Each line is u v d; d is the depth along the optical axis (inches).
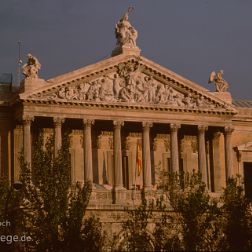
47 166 7347.4
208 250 7101.4
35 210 7372.1
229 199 7308.1
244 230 7032.5
